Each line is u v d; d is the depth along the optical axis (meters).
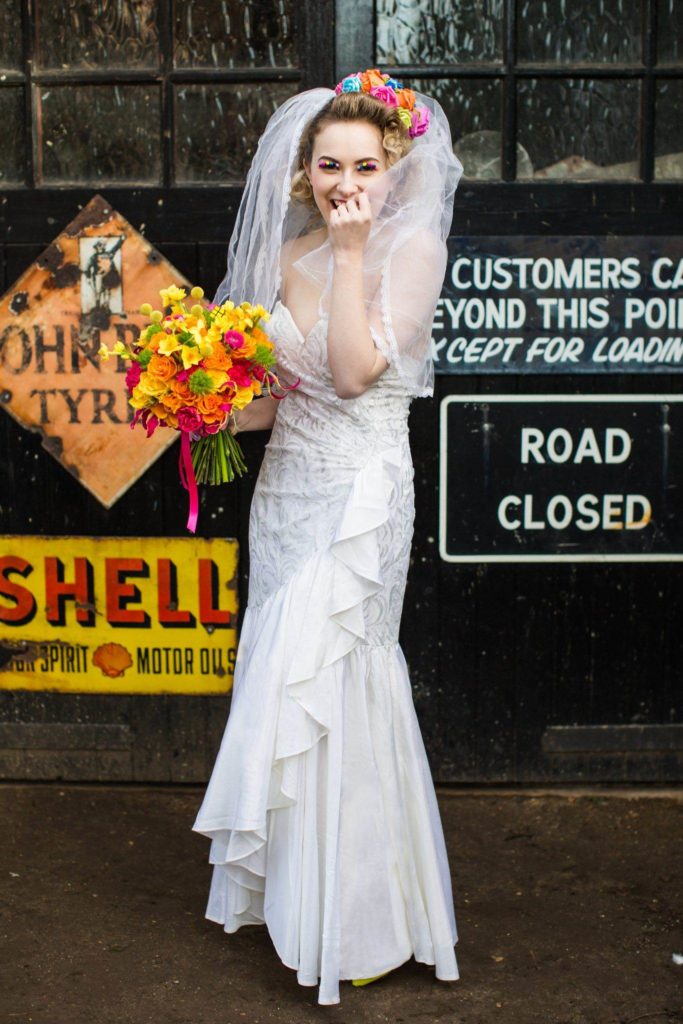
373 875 2.58
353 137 2.43
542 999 2.65
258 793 2.49
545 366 3.44
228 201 3.38
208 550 3.53
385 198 2.47
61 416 3.48
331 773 2.50
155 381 2.39
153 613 3.57
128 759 3.64
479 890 3.13
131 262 3.41
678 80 3.36
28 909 3.01
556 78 3.35
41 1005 2.62
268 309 2.60
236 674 2.71
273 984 2.71
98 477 3.50
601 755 3.65
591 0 3.32
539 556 3.54
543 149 3.39
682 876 3.20
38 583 3.56
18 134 3.39
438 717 3.62
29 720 3.63
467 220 3.38
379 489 2.50
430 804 2.68
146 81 3.35
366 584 2.49
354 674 2.56
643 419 3.48
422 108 2.51
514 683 3.60
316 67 3.34
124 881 3.16
